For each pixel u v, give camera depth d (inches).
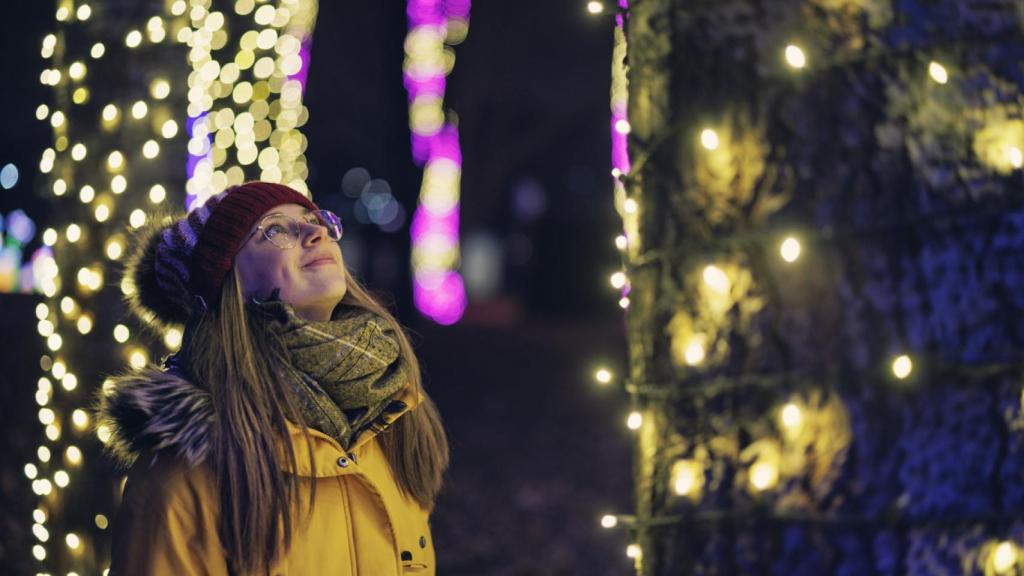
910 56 80.7
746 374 83.2
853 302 80.3
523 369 530.0
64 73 152.2
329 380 80.7
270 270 83.0
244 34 205.0
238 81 229.6
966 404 78.8
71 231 145.6
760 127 83.4
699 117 86.0
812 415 80.9
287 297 82.9
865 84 81.0
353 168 975.6
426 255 876.6
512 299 944.9
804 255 81.5
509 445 370.9
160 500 75.0
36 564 159.0
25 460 199.6
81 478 141.6
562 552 249.8
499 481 319.6
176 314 89.4
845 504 79.7
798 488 81.0
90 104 150.2
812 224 81.5
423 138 694.5
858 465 79.5
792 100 82.6
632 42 90.6
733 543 83.1
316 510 80.0
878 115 80.7
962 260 79.4
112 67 149.9
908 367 77.2
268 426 77.4
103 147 149.2
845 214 80.8
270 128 242.1
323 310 85.6
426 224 872.9
